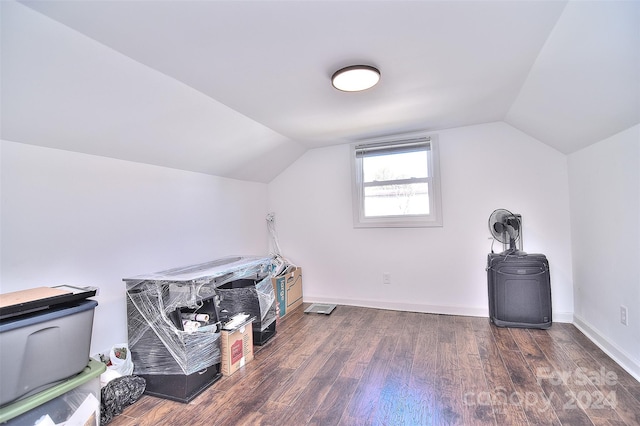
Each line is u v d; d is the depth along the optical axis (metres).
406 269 3.57
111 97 1.82
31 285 1.83
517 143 3.14
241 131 2.86
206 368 2.05
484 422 1.63
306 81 2.06
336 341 2.73
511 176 3.17
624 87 1.64
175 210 2.83
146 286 2.04
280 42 1.59
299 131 3.20
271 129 3.08
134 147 2.31
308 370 2.23
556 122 2.49
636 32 1.30
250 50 1.65
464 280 3.34
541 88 2.13
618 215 2.16
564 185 3.00
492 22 1.48
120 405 1.79
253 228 3.96
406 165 3.61
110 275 2.26
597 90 1.80
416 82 2.14
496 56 1.81
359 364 2.29
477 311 3.29
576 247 2.86
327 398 1.89
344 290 3.87
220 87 2.10
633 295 2.03
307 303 3.94
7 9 1.20
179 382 1.91
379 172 3.71
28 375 1.35
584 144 2.57
